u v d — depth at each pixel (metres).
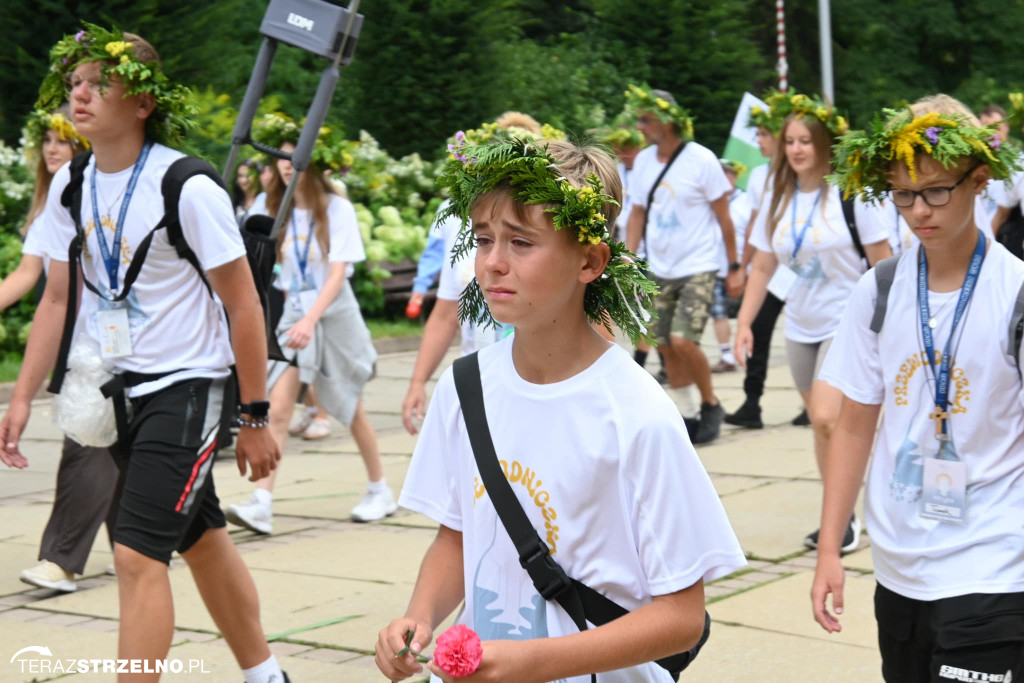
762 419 10.12
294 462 8.79
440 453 2.57
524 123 5.61
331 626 5.09
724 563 2.33
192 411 3.82
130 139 3.92
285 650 4.80
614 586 2.36
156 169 3.88
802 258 6.53
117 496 4.11
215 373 3.91
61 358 3.98
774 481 7.82
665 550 2.29
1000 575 3.06
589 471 2.31
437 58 20.06
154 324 3.87
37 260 5.80
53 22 15.70
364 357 7.11
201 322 3.91
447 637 2.14
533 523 2.38
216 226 3.82
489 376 2.46
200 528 4.00
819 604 3.32
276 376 6.88
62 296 4.22
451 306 6.02
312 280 7.07
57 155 5.85
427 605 2.54
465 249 2.51
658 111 8.90
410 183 17.84
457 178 2.38
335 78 6.04
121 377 3.87
